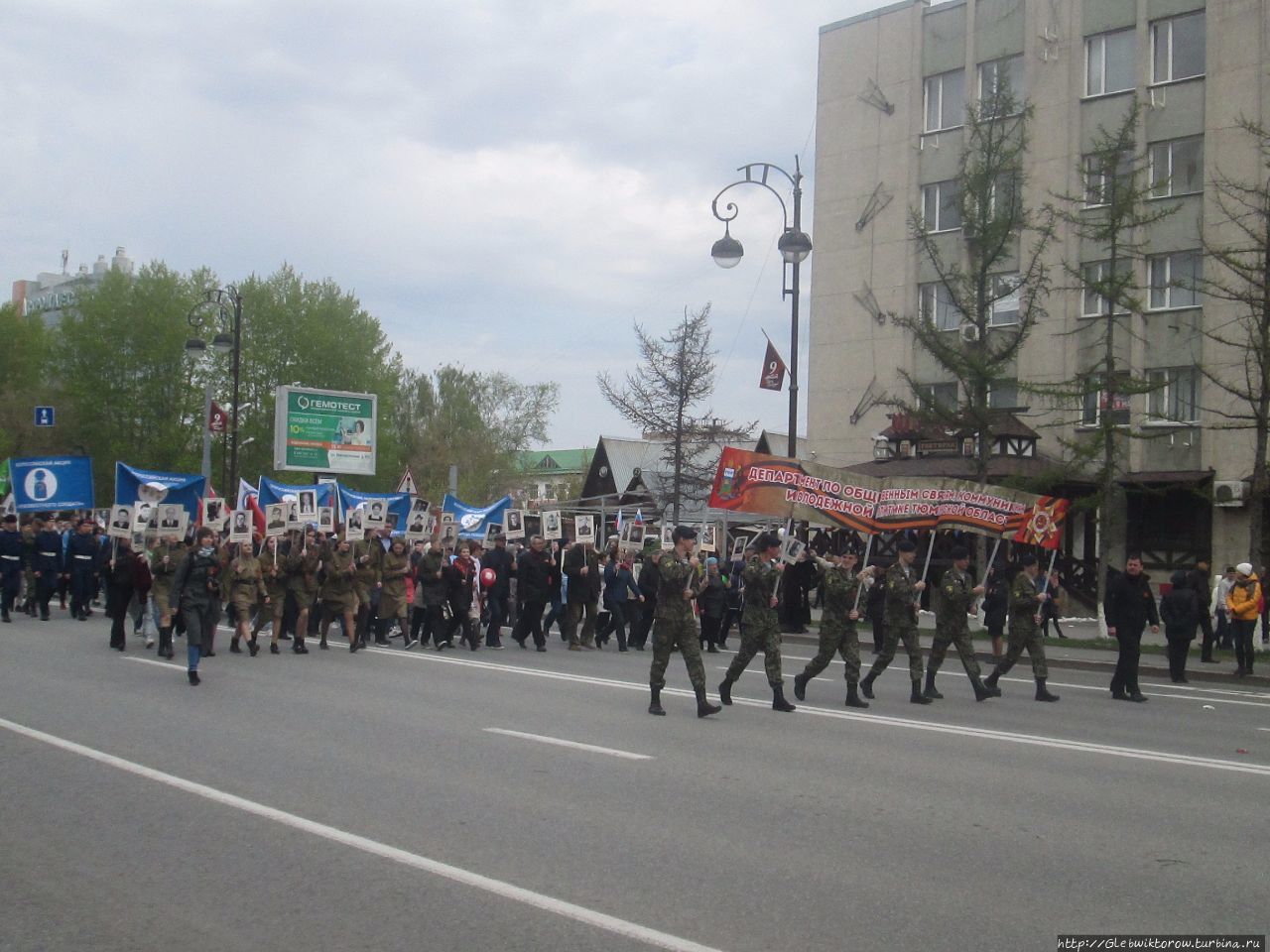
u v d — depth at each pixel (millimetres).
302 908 5887
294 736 10672
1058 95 35250
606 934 5523
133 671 15375
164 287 61781
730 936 5508
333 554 19047
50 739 10352
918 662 14438
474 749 10148
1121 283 24250
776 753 10297
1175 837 7578
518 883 6309
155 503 19844
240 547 18109
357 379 63844
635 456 66625
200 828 7395
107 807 7922
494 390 79000
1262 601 21734
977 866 6785
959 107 37844
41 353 64812
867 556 22891
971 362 25391
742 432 37219
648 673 16938
